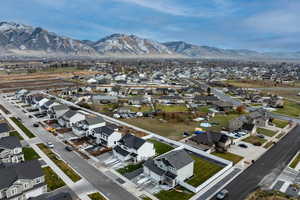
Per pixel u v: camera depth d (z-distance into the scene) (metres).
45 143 51.50
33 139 53.84
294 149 50.34
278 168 41.38
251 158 45.62
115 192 33.06
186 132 59.44
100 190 33.50
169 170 36.22
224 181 36.72
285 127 66.44
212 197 32.41
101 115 76.69
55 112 69.94
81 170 39.47
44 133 58.19
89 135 56.00
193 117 75.25
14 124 64.81
